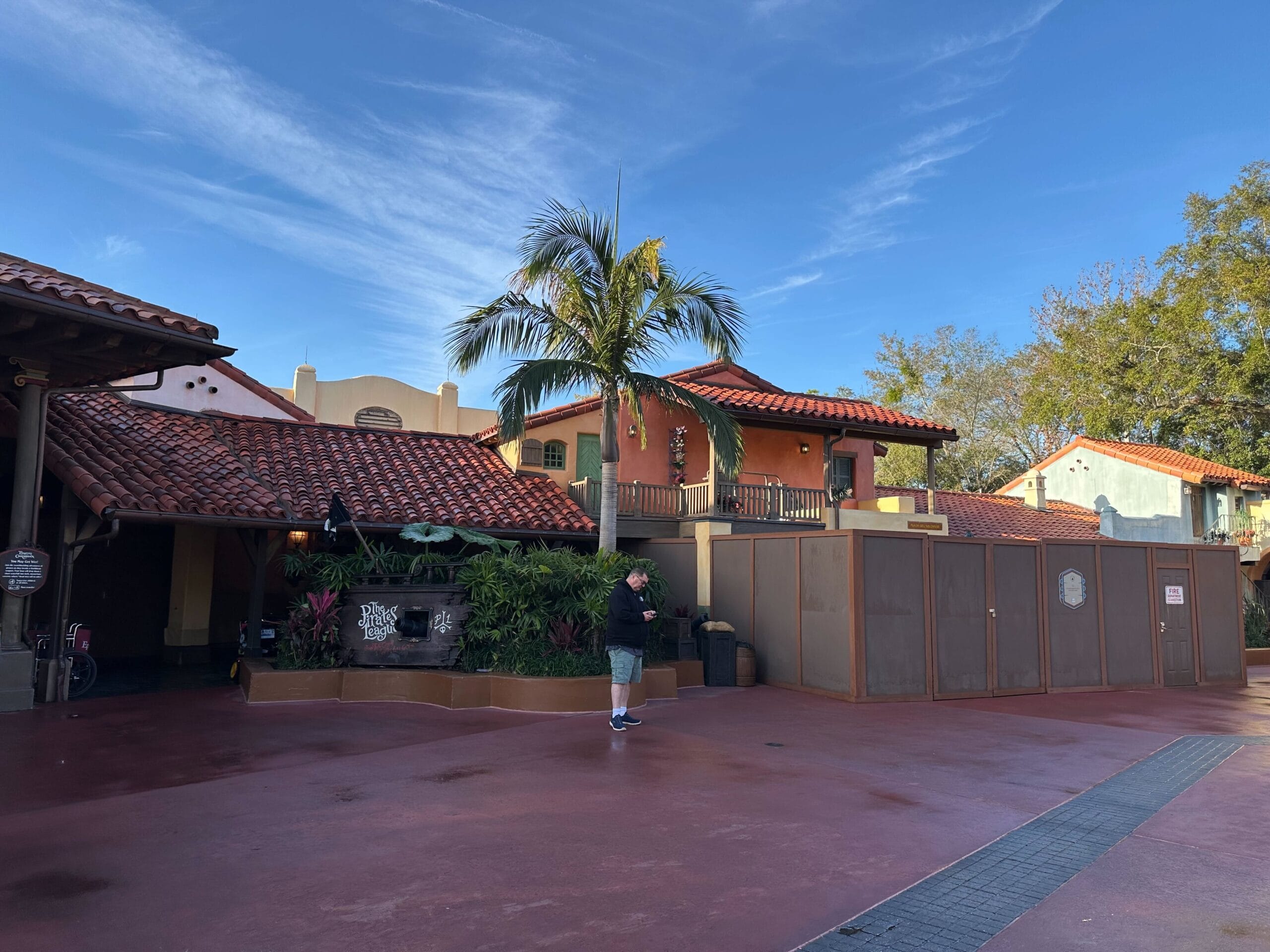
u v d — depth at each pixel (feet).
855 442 74.64
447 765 25.34
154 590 51.01
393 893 15.38
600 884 15.98
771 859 17.49
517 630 37.88
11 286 27.12
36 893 15.15
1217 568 54.13
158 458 43.62
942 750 29.22
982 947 13.56
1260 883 16.53
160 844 17.85
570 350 46.19
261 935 13.57
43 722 30.96
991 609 45.03
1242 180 109.29
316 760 25.70
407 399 91.50
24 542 33.14
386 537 47.96
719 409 47.85
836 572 41.57
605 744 28.63
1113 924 14.49
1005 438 136.26
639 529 58.08
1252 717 39.09
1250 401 103.14
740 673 44.50
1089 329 119.24
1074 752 29.48
